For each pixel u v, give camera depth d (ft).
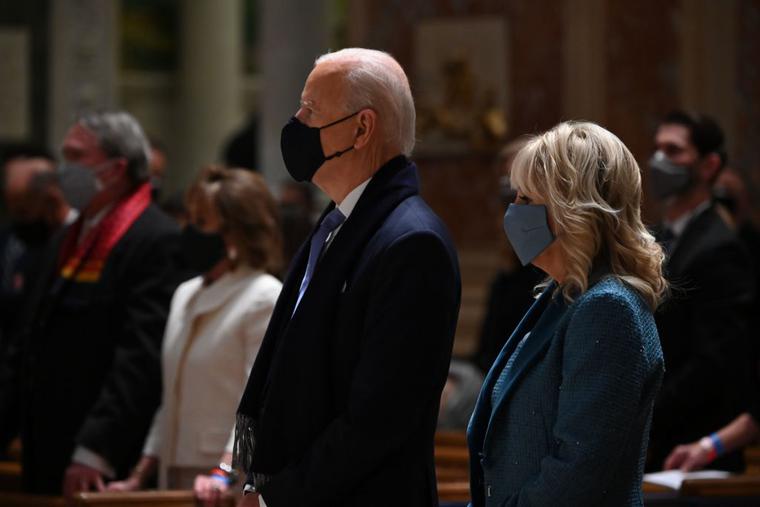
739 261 39.73
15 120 126.93
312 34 85.66
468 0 96.73
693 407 38.93
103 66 128.36
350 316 25.71
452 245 26.40
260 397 27.35
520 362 24.41
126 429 38.91
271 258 37.45
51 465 40.52
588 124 24.48
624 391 22.67
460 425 57.41
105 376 40.37
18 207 60.90
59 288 40.75
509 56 95.35
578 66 92.99
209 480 34.68
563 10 93.61
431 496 26.21
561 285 24.18
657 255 24.02
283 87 85.40
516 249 24.53
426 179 98.32
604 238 23.88
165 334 38.42
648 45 92.27
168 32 160.35
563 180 23.82
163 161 62.54
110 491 37.88
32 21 127.44
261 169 85.97
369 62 26.94
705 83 90.74
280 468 26.00
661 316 39.68
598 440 22.49
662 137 41.47
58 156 126.62
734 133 90.17
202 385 36.63
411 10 98.53
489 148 95.50
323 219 27.55
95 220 41.91
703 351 38.73
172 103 160.66
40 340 40.83
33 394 40.83
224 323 36.70
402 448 25.55
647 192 83.92
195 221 37.42
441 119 97.09
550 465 22.86
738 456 39.91
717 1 90.43
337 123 26.68
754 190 88.74
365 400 24.63
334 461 24.67
